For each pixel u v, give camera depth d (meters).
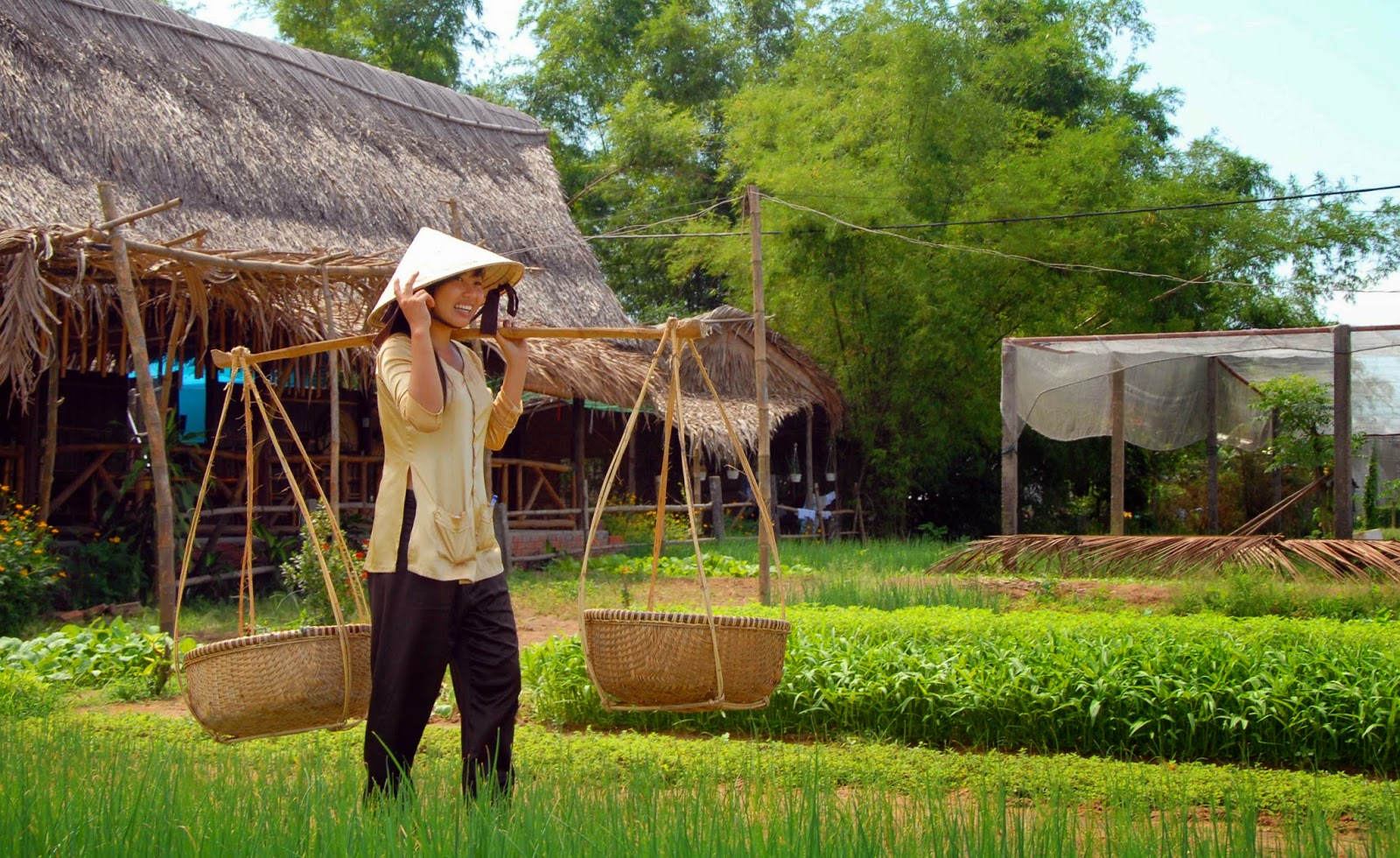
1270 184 28.73
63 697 7.95
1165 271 24.53
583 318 20.33
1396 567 13.63
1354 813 5.43
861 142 24.12
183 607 11.88
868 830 4.06
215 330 13.00
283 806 4.18
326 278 11.27
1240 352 16.97
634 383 17.83
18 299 9.69
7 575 10.11
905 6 22.84
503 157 22.55
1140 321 24.56
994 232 22.67
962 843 4.11
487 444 4.84
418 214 18.91
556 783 4.80
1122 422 17.84
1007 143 24.88
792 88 26.12
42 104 14.75
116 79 16.05
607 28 34.03
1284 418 17.83
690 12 34.38
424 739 6.56
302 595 12.43
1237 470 24.41
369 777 4.34
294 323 11.92
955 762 6.19
